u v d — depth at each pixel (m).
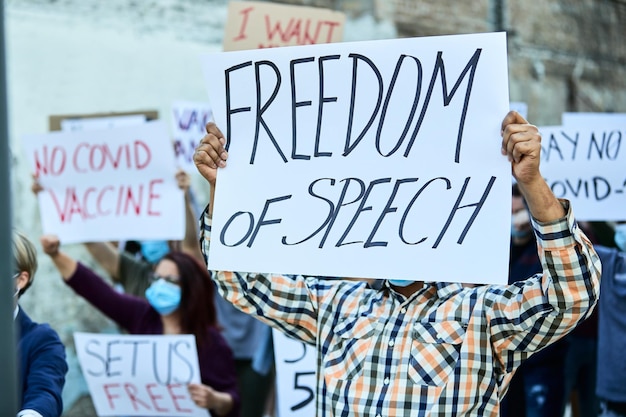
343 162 2.52
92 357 4.54
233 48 4.07
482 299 2.46
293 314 2.68
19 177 6.07
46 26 6.26
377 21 8.09
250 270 2.54
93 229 4.66
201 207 6.82
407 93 2.48
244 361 5.34
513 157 2.31
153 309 4.67
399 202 2.46
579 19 9.88
